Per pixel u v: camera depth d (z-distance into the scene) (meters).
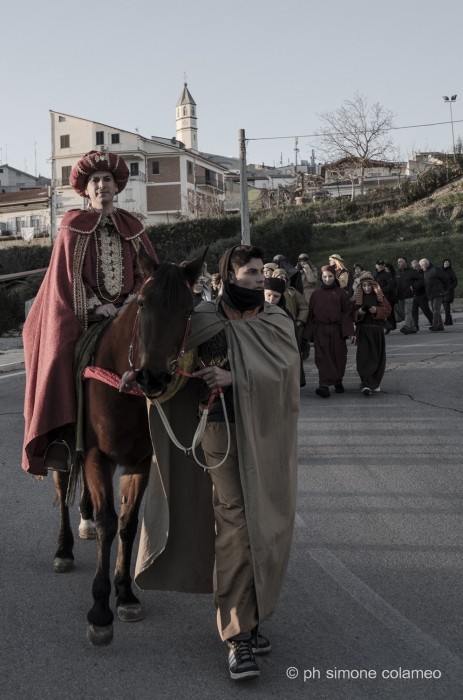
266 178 94.38
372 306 10.94
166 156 64.19
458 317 25.23
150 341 3.35
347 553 5.05
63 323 4.34
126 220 4.82
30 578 4.68
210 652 3.71
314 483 6.76
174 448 3.92
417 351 15.66
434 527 5.54
